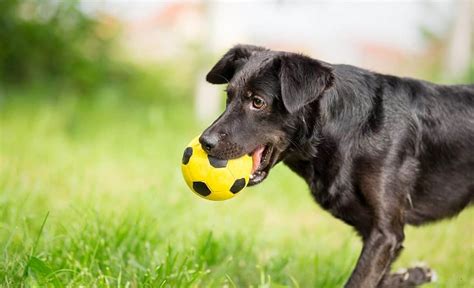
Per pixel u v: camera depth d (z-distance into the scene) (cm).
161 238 541
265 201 764
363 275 433
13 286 405
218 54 1409
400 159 448
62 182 736
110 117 1273
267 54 459
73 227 515
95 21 1485
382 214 439
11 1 1391
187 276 446
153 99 1552
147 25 1881
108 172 833
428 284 526
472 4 1563
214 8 1417
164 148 1020
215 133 424
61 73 1432
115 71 1552
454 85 487
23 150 909
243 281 499
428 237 653
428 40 1994
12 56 1406
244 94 446
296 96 414
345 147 446
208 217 640
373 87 461
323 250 587
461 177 477
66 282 422
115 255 483
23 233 498
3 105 1250
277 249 586
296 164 469
